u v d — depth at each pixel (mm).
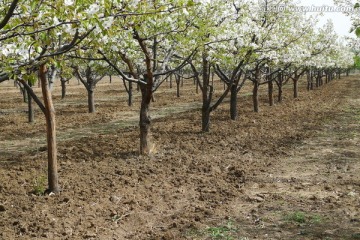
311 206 8055
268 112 22641
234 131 16391
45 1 4887
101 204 7871
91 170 10234
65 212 7375
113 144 13727
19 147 14281
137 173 9992
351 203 8148
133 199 8211
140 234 6828
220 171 10656
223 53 12641
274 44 15805
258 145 13922
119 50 10047
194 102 30547
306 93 37719
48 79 8461
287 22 18250
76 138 15953
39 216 7129
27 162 11312
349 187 9242
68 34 5277
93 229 6832
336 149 13453
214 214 7676
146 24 9539
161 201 8281
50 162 8359
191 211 7805
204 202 8320
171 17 9773
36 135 16719
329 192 8953
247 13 15023
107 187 8859
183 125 18062
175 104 29312
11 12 4320
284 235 6695
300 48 19047
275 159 12117
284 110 23656
